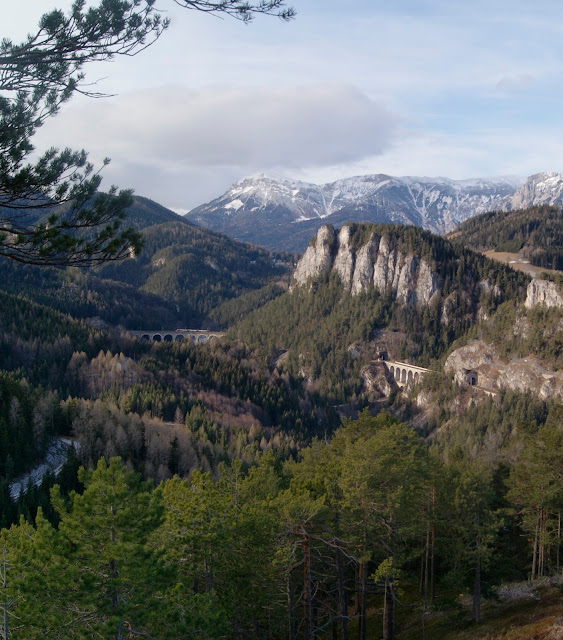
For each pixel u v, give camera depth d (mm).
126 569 29234
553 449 57062
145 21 21062
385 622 49938
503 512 58625
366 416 64812
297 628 46406
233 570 39375
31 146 20172
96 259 21094
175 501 42281
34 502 89188
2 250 19844
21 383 137750
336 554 45000
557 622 43781
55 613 28234
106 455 115625
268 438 170125
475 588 51406
